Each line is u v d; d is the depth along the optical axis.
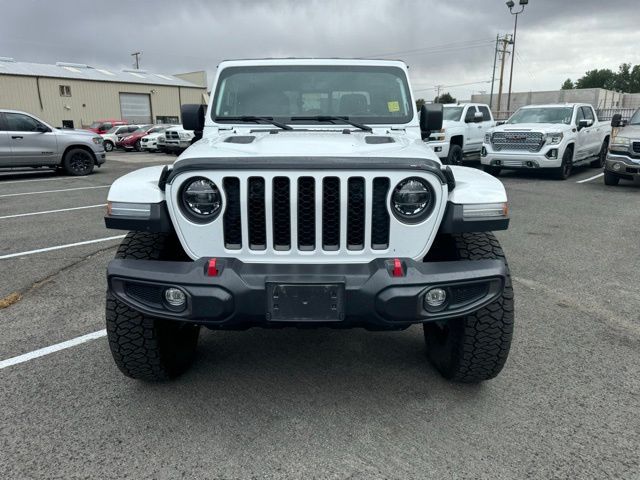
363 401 2.95
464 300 2.54
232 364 3.41
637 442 2.56
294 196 2.46
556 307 4.35
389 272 2.44
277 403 2.94
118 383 3.15
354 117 3.82
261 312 2.44
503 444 2.55
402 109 3.84
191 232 2.56
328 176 2.46
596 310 4.28
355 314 2.44
